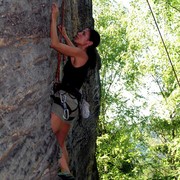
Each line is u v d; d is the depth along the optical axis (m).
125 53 23.30
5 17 4.68
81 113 5.79
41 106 5.27
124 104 23.52
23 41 4.95
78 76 5.59
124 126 23.34
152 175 22.81
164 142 22.81
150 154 22.53
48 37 5.54
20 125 4.79
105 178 22.62
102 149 22.81
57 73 5.70
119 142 23.03
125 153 23.31
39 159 5.11
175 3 18.70
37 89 5.18
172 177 21.73
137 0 21.55
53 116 5.52
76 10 8.37
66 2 7.29
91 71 8.67
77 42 5.73
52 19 5.57
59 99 5.53
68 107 5.53
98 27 24.48
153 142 23.48
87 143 9.28
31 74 5.07
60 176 5.77
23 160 4.78
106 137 22.38
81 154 9.06
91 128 9.26
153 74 22.09
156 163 22.48
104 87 24.16
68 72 5.59
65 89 5.54
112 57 23.75
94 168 10.52
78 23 8.51
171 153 20.38
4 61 4.61
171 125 22.28
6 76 4.62
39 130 5.18
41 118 5.24
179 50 19.80
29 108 4.99
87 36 5.73
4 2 4.68
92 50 5.73
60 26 5.98
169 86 22.17
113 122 23.70
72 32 8.03
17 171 4.66
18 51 4.85
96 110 9.41
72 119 5.69
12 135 4.64
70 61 5.62
